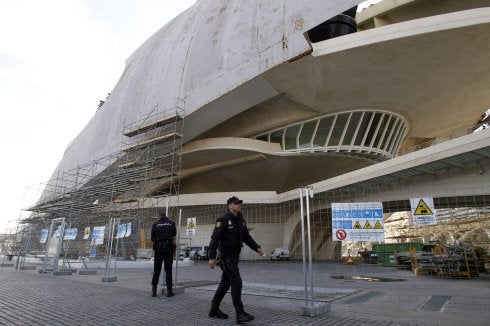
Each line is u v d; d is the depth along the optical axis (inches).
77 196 1090.7
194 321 188.1
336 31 1025.5
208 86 958.4
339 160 1214.3
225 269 191.9
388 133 1190.9
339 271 620.7
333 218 230.7
